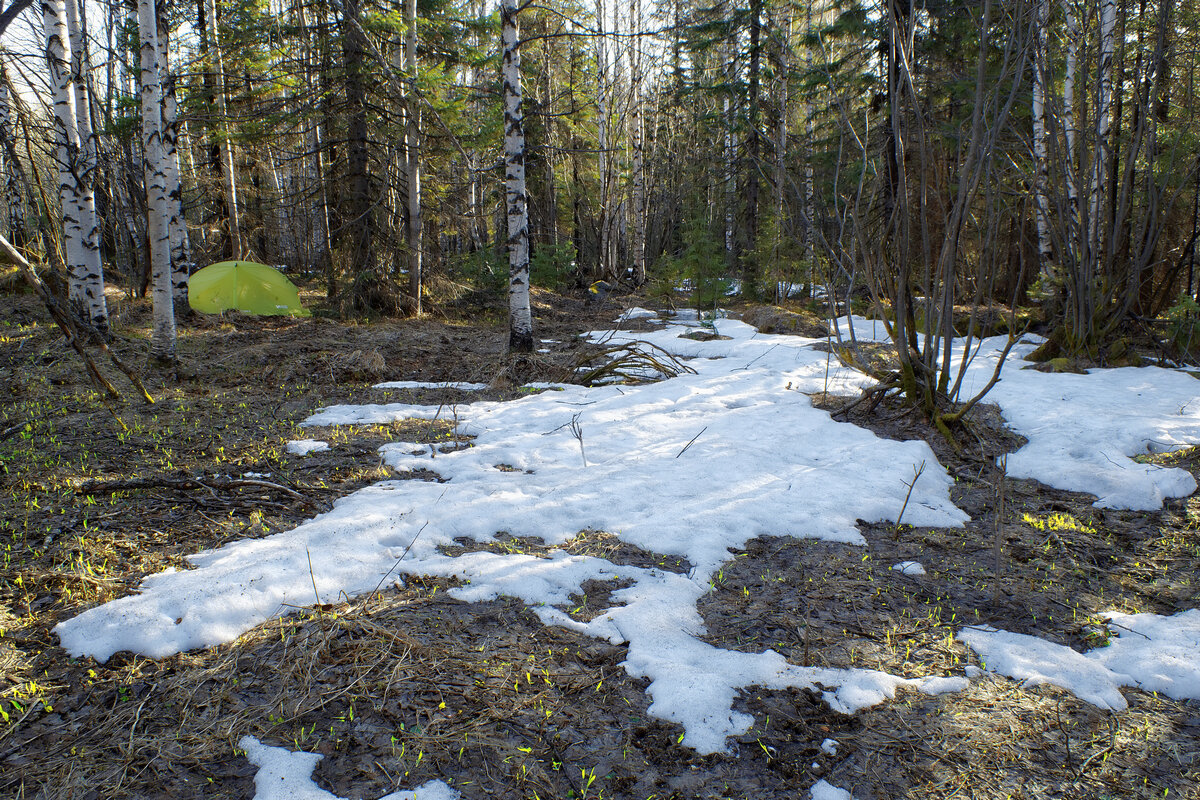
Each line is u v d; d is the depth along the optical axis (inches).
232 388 339.9
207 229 818.8
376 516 178.5
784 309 691.4
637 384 382.0
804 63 861.8
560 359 425.1
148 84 341.4
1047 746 104.5
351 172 594.6
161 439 247.9
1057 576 162.1
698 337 555.5
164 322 356.5
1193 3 458.0
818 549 174.6
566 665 124.9
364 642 127.8
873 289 287.0
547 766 100.3
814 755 102.7
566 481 217.8
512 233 436.8
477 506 192.7
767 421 288.0
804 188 787.4
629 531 181.0
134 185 591.5
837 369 400.8
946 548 177.5
